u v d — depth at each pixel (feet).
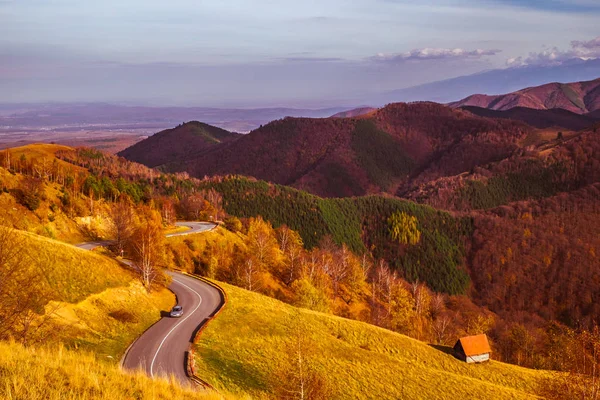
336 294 367.45
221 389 113.39
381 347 207.21
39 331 99.40
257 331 170.60
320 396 106.11
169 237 302.66
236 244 355.97
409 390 162.09
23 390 49.47
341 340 196.65
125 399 55.57
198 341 143.64
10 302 83.51
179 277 233.35
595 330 113.39
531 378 217.36
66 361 64.18
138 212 326.65
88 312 140.67
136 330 148.87
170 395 61.87
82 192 319.88
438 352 227.20
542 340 319.47
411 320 353.31
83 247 238.68
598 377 107.04
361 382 154.92
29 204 243.81
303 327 191.11
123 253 236.22
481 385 186.60
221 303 190.39
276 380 126.82
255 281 282.77
